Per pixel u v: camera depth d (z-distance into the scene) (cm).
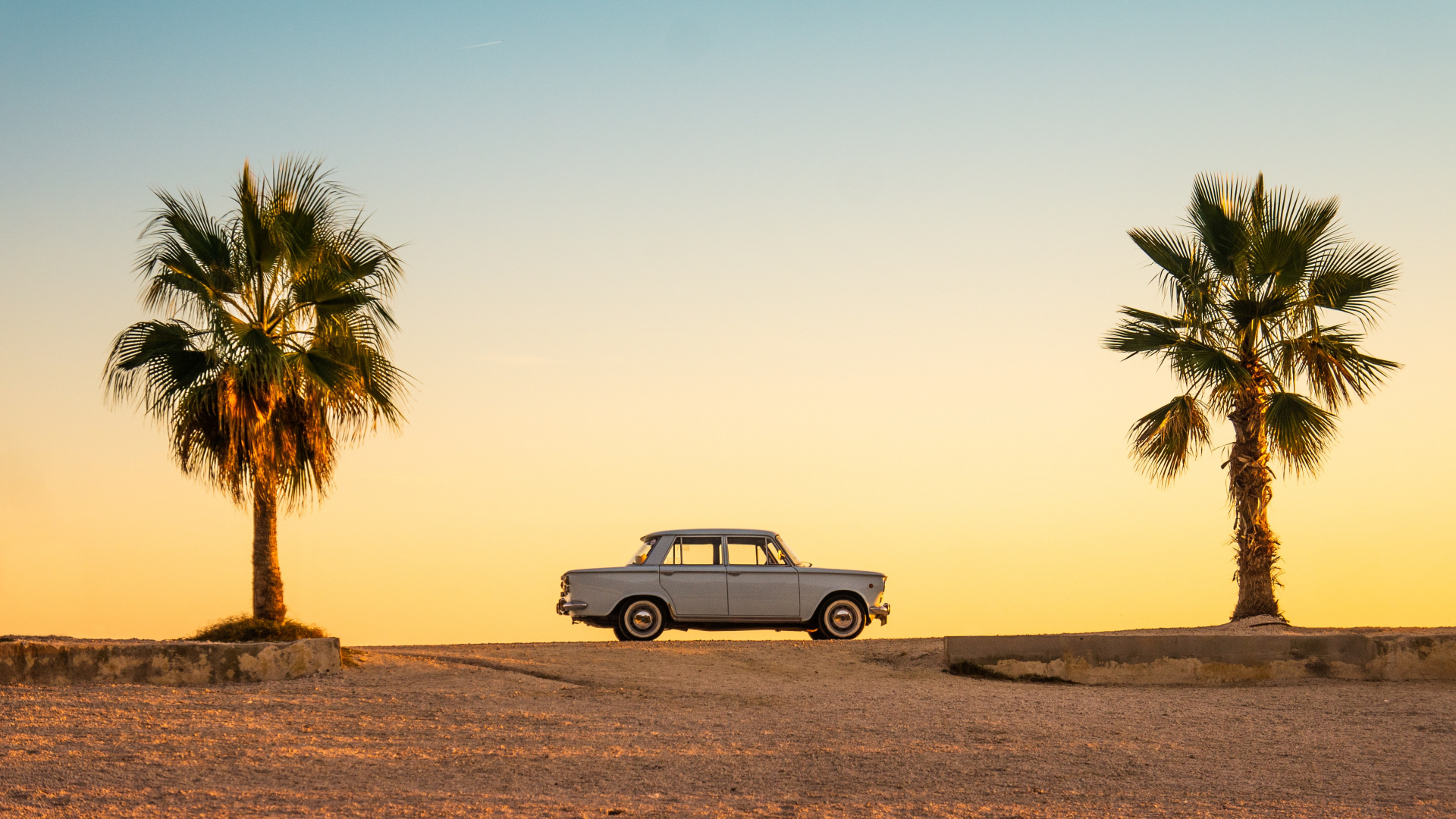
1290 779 798
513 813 689
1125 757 875
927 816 686
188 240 1402
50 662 1162
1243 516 1747
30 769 772
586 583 1617
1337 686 1255
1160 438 1772
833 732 973
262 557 1392
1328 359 1698
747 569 1641
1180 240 1756
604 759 862
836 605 1644
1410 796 743
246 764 816
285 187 1442
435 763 845
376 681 1217
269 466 1380
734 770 824
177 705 1045
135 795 708
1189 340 1748
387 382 1462
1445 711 1093
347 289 1435
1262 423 1753
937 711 1077
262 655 1205
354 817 670
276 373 1322
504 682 1211
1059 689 1252
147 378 1366
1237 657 1287
